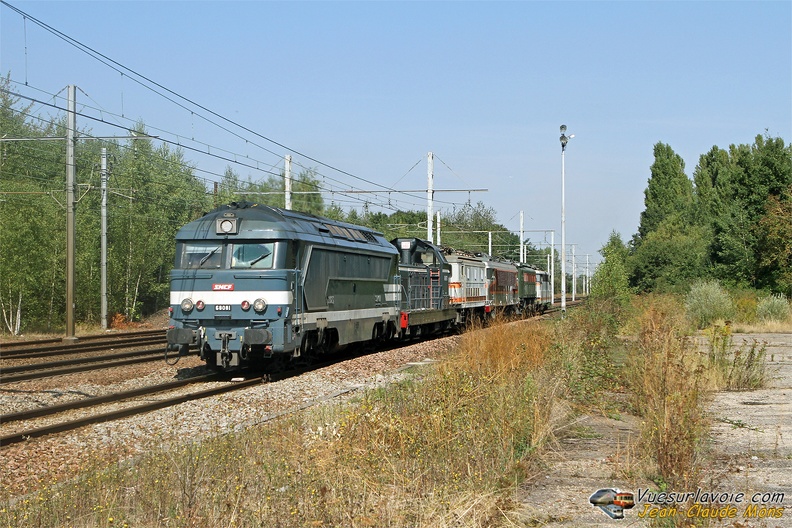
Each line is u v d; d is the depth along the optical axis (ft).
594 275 99.40
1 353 76.43
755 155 144.77
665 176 260.83
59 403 48.88
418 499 22.99
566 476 28.73
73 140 99.14
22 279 118.52
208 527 22.06
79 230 134.72
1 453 33.45
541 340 55.57
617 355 62.95
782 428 37.32
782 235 131.13
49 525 22.61
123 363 70.03
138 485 25.93
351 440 27.73
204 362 72.02
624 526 23.09
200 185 188.65
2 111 141.28
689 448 27.50
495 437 29.66
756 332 107.24
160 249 163.32
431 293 105.91
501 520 23.15
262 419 38.78
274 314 57.88
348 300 72.33
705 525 22.33
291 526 22.00
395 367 64.39
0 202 118.21
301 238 61.46
